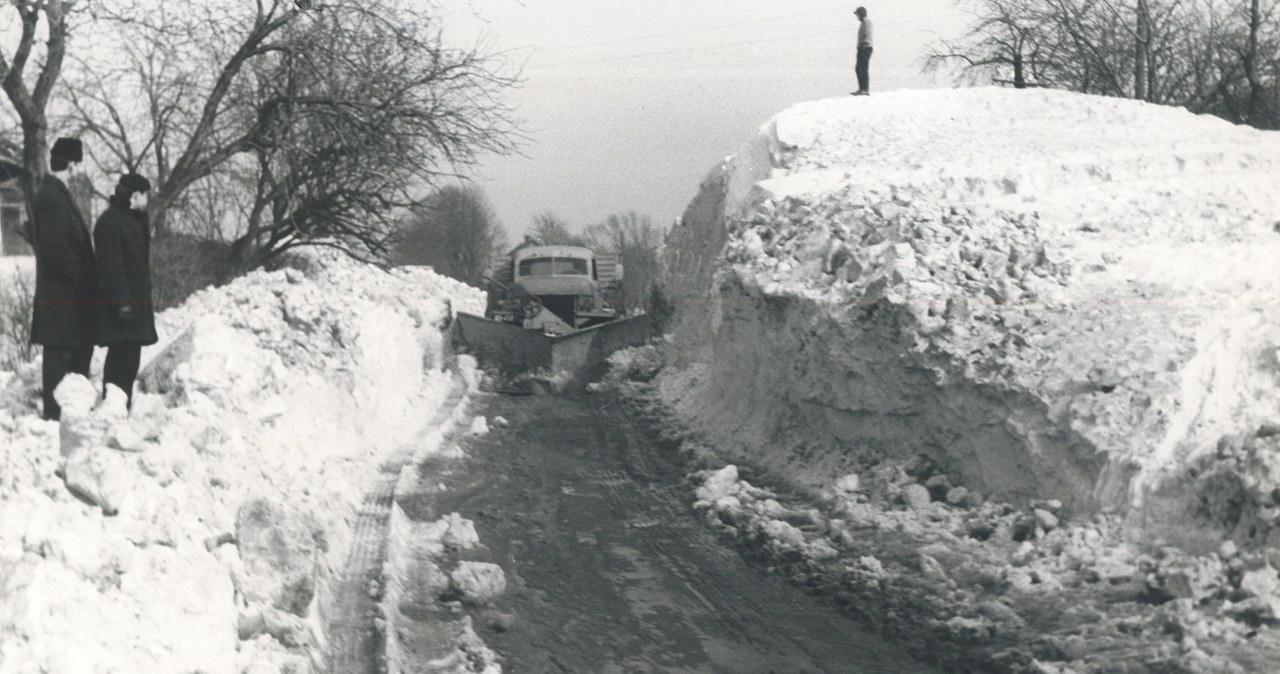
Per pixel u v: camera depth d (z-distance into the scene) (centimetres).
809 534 1023
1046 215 1505
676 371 1997
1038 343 1084
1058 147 1891
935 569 885
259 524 690
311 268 2378
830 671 715
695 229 2264
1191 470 826
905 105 2247
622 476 1298
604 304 2686
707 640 776
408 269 3234
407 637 757
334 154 2139
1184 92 3353
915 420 1145
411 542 983
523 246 2812
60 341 880
